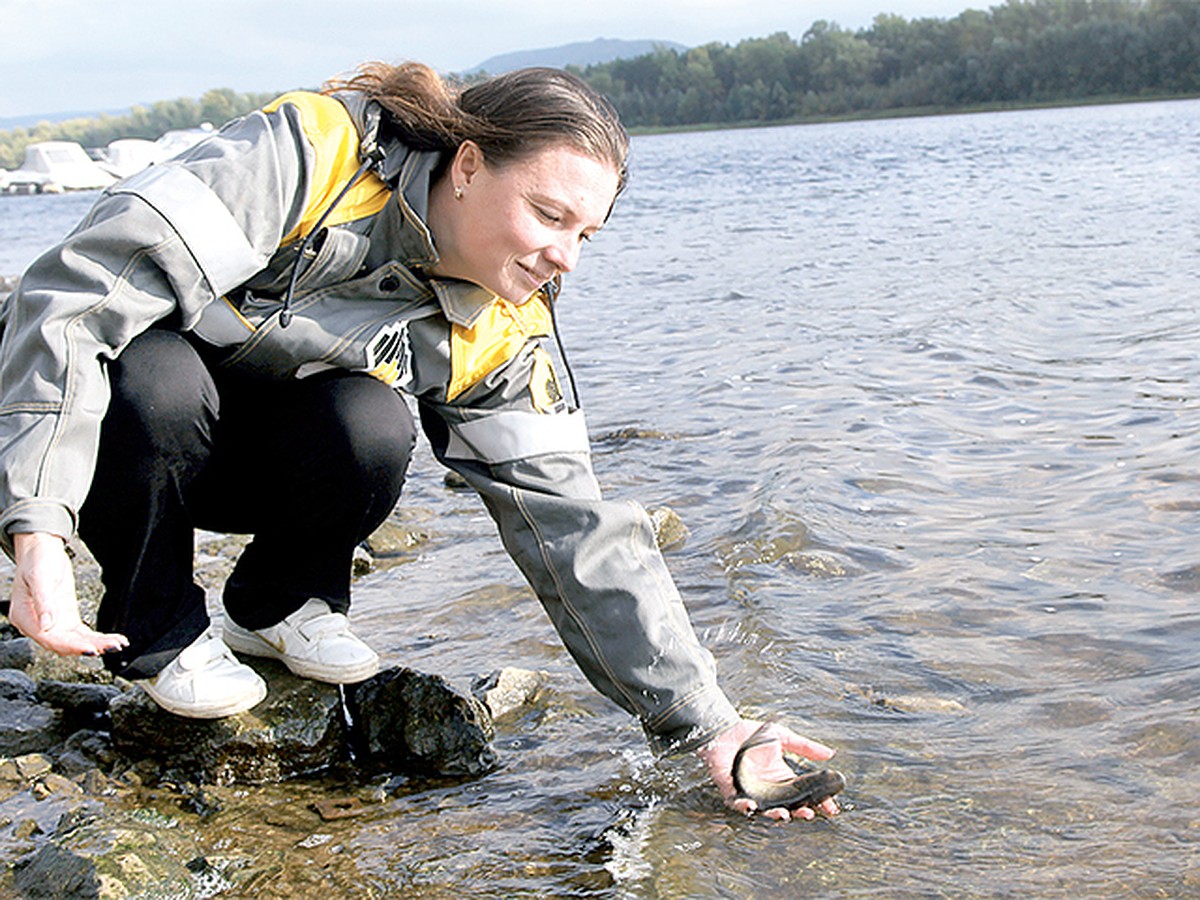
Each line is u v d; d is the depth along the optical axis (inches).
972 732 101.0
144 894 79.9
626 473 184.7
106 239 81.6
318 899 81.4
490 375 95.3
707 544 149.3
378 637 128.6
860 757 97.3
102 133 4212.6
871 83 4224.9
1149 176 767.7
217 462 98.7
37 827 90.4
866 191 858.8
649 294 396.8
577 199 85.5
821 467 177.0
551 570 94.5
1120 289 330.0
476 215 86.6
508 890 81.7
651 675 93.0
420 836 89.6
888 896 79.0
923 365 250.1
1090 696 106.0
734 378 249.9
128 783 97.4
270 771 98.7
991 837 85.2
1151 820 86.0
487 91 86.6
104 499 89.2
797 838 86.6
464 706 102.0
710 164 1509.6
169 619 95.8
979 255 430.9
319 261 88.7
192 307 85.0
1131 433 188.9
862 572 138.2
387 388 96.0
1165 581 130.7
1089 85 3727.9
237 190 84.9
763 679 111.0
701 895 79.6
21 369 80.4
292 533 100.6
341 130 88.2
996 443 189.0
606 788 95.7
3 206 1503.4
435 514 173.9
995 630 121.2
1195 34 3558.1
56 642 75.9
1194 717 100.2
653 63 4557.1
